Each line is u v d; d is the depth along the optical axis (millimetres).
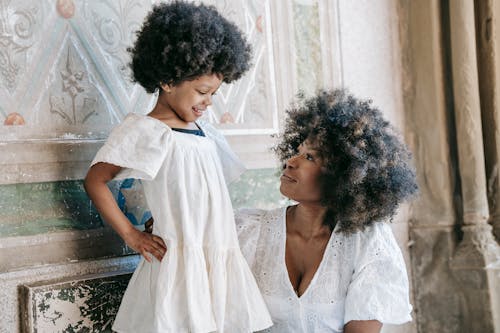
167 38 1694
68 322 1806
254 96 2494
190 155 1745
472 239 2908
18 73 1827
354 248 1888
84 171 1949
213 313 1704
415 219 3111
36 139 1843
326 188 1833
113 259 1983
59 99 1910
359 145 1780
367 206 1824
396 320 1829
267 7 2559
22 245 1795
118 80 2070
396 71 3086
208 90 1776
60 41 1922
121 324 1757
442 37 3033
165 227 1692
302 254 1958
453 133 3055
